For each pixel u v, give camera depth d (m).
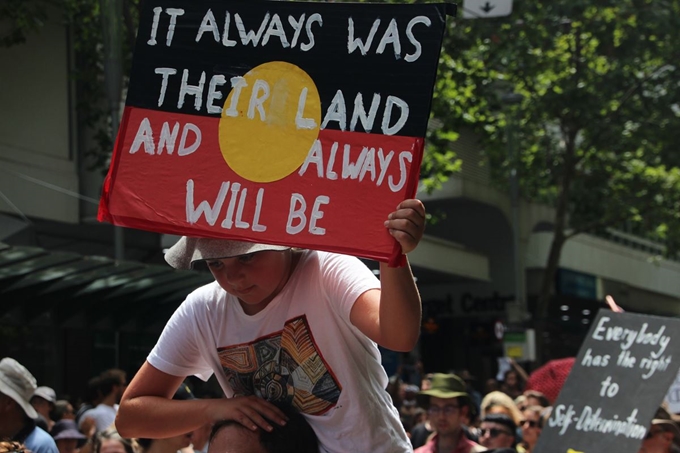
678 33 26.39
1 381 7.57
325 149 3.85
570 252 40.97
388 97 3.82
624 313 7.70
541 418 9.95
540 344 29.72
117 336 20.95
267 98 3.92
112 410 11.85
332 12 3.90
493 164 32.84
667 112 28.72
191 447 7.49
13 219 20.20
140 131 3.98
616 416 7.44
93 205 22.48
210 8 3.99
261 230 3.84
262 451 3.81
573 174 31.28
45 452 7.64
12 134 20.88
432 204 35.78
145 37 4.02
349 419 4.00
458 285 38.75
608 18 26.59
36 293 15.23
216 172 3.92
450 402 9.38
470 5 20.52
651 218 33.44
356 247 3.75
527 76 28.00
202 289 4.32
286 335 4.04
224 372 4.23
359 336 4.04
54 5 21.33
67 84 22.36
